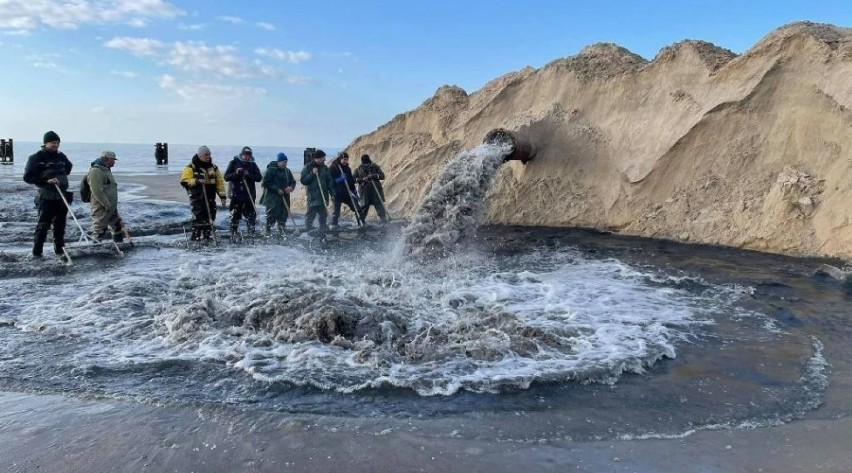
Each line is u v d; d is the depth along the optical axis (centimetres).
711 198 1040
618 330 519
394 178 1599
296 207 1673
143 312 579
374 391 392
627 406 374
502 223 1258
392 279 706
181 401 374
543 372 418
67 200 872
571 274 761
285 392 390
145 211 1439
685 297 645
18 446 316
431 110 1770
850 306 607
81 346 479
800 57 1038
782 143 1009
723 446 322
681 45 1255
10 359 447
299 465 300
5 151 4128
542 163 1291
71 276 745
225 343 482
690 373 430
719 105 1084
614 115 1291
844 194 867
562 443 325
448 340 491
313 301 554
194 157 1029
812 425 348
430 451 314
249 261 849
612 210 1161
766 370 435
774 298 639
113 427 339
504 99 1537
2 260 841
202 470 295
